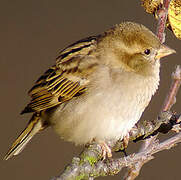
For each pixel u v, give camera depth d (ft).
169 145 24.88
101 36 31.22
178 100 42.47
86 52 30.96
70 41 47.16
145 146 26.68
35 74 45.09
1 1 48.24
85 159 23.89
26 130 31.99
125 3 48.52
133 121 30.01
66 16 48.16
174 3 26.71
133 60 30.14
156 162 40.19
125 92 29.84
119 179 38.73
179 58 44.65
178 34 26.89
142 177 39.68
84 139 30.42
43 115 31.55
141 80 30.35
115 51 30.30
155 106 41.86
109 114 29.60
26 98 43.70
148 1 27.27
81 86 30.17
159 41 30.04
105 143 29.63
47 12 48.47
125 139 29.37
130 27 30.35
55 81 30.81
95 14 48.42
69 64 30.73
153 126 27.35
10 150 31.89
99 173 23.75
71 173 22.76
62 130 31.01
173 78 27.20
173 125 26.99
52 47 46.60
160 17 27.20
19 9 48.39
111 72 30.09
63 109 30.63
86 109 29.94
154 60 30.45
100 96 29.73
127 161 24.17
